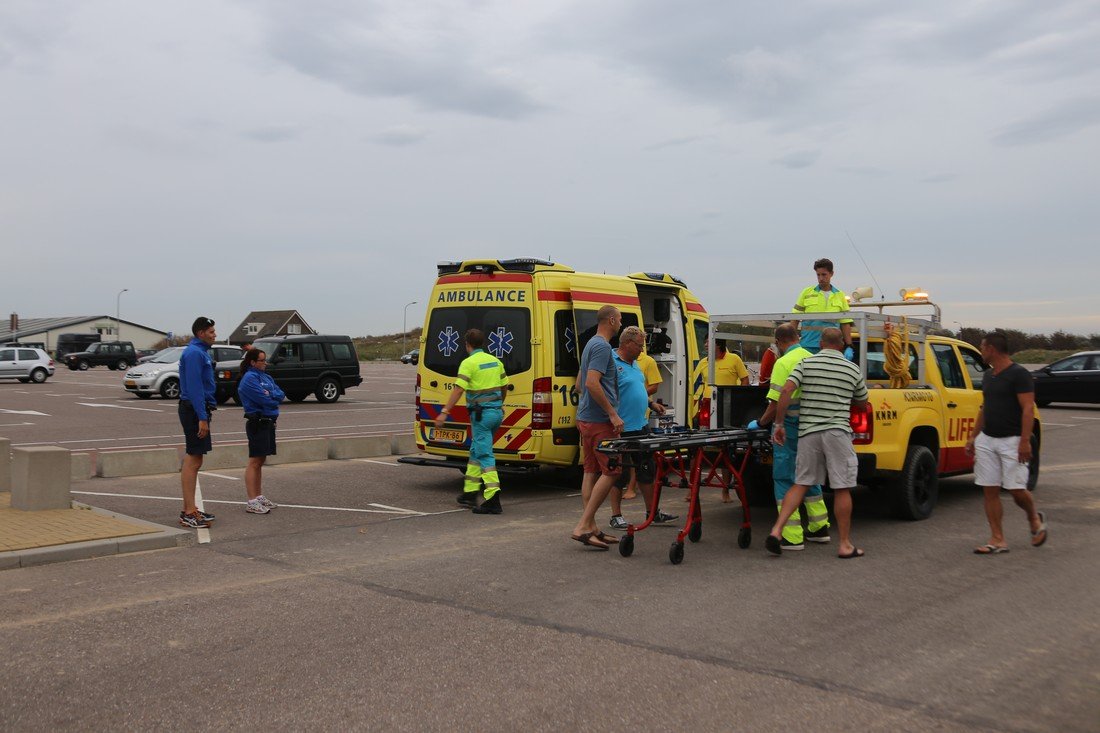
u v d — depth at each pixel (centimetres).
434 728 408
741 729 407
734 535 853
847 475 744
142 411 2336
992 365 773
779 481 793
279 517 930
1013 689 454
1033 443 1102
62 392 3209
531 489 1149
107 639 529
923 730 407
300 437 1778
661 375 1283
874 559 746
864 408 836
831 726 410
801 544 781
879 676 472
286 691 450
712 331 965
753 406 966
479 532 859
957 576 686
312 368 2723
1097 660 497
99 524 816
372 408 2552
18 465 884
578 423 812
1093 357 2612
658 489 766
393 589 644
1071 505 1023
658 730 405
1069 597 625
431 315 1127
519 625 559
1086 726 411
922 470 923
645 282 1230
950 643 526
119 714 423
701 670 481
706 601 616
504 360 1060
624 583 665
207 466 1281
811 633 546
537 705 433
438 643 525
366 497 1066
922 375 952
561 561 736
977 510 987
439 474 1262
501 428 1055
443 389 1101
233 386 2553
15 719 416
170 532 792
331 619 571
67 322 9369
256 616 576
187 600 612
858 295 1075
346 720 416
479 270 1098
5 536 761
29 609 589
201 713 424
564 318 1077
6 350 3972
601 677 470
